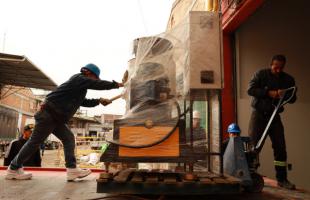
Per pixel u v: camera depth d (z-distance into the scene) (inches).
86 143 621.9
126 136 109.3
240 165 114.5
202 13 119.0
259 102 150.6
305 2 251.6
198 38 117.3
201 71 115.6
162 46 119.3
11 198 107.4
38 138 148.9
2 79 660.1
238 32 238.2
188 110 119.0
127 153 108.9
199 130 122.4
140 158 108.7
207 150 121.7
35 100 1042.1
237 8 206.5
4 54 474.6
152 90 113.0
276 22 246.1
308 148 231.5
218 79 115.8
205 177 108.4
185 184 100.7
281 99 131.8
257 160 126.4
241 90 233.9
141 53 119.9
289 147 229.5
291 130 231.8
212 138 126.2
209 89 117.4
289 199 114.0
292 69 241.8
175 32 121.5
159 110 111.9
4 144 686.5
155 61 117.8
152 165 157.1
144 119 110.8
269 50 241.1
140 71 116.9
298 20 249.4
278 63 148.4
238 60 235.3
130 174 111.4
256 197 117.2
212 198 114.1
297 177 227.0
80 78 146.3
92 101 160.4
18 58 482.9
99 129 1444.4
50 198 108.0
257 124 152.2
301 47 245.8
